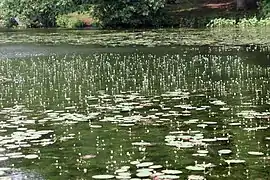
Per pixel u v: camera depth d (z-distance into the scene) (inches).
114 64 794.8
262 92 534.9
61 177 292.5
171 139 364.8
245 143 351.6
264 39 1077.8
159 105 485.7
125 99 520.4
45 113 467.2
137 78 654.5
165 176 285.6
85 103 507.2
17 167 314.0
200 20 1561.3
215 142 356.2
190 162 312.2
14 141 370.9
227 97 515.8
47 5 1774.1
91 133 390.6
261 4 1557.6
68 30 1620.3
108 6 1640.0
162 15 1626.5
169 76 661.3
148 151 338.3
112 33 1443.2
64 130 402.3
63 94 561.3
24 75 714.8
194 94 536.7
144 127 403.5
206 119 424.2
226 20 1521.9
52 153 341.1
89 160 323.0
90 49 1031.6
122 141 365.1
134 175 290.0
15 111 479.5
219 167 301.4
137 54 914.1
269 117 425.4
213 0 1761.8
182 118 430.3
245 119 421.1
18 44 1187.3
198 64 758.5
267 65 722.2
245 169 297.0
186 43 1064.8
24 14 1822.1
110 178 286.8
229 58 809.5
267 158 317.1
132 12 1619.1
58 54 964.0
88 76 685.9
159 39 1187.3
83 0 1710.1
